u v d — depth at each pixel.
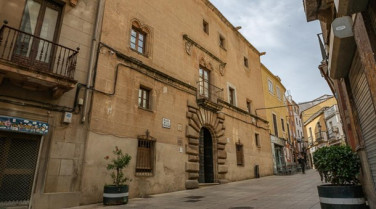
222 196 9.43
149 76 11.95
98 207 7.69
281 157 26.11
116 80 10.30
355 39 3.92
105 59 10.11
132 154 10.20
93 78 9.50
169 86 13.00
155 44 12.96
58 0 9.15
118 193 8.15
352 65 5.30
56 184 7.73
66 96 8.55
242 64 21.98
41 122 7.62
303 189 10.35
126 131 10.18
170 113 12.62
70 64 8.38
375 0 3.11
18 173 7.23
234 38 21.84
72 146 8.34
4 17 7.77
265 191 10.49
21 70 6.97
